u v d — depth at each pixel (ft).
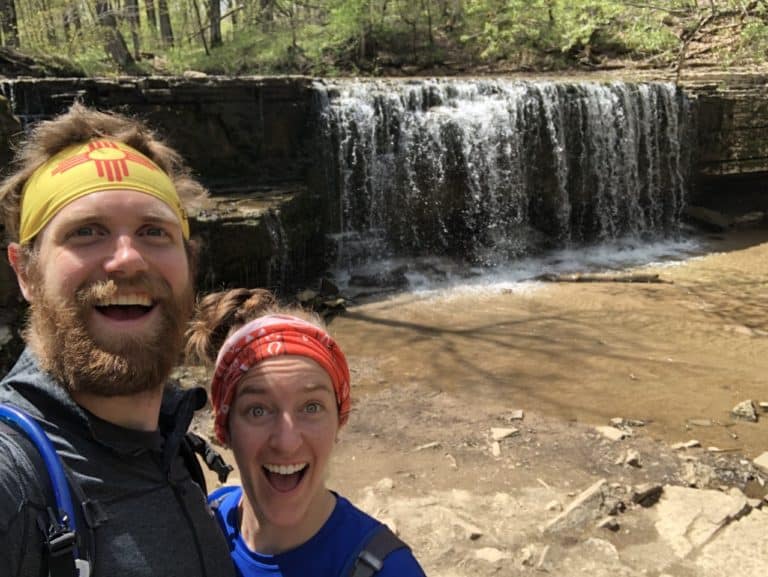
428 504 6.43
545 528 5.99
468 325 12.50
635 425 8.43
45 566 1.55
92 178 1.82
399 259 16.84
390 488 6.75
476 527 5.99
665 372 10.26
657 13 26.58
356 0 27.63
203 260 12.09
